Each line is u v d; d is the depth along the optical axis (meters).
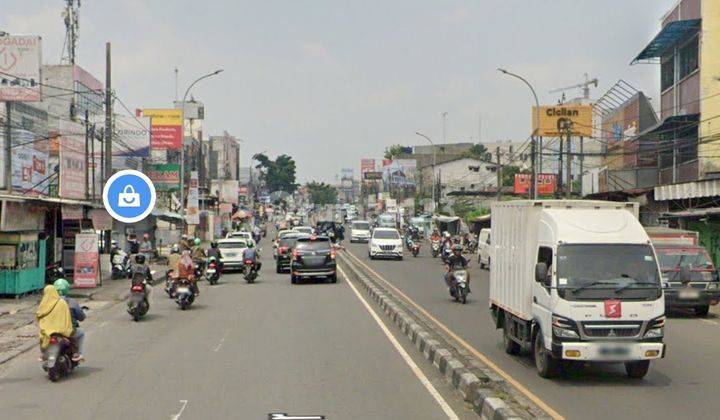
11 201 22.34
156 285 32.06
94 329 18.28
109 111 30.39
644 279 11.41
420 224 83.00
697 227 32.41
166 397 10.45
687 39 37.09
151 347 15.22
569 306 11.13
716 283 21.66
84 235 27.72
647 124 44.19
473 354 14.32
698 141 33.19
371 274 37.25
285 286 30.78
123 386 11.25
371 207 146.25
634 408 9.75
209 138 100.12
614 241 11.71
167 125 50.38
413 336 15.87
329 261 31.75
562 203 12.57
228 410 9.65
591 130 55.84
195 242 31.80
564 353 11.08
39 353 14.93
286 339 16.19
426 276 36.09
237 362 13.32
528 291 12.66
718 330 18.75
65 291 12.26
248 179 137.00
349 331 17.55
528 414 8.71
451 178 106.75
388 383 11.48
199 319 20.02
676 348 15.51
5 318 19.81
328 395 10.58
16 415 9.43
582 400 10.25
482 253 42.59
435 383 11.49
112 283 29.72
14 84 29.12
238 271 40.31
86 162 34.97
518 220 13.45
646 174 41.97
